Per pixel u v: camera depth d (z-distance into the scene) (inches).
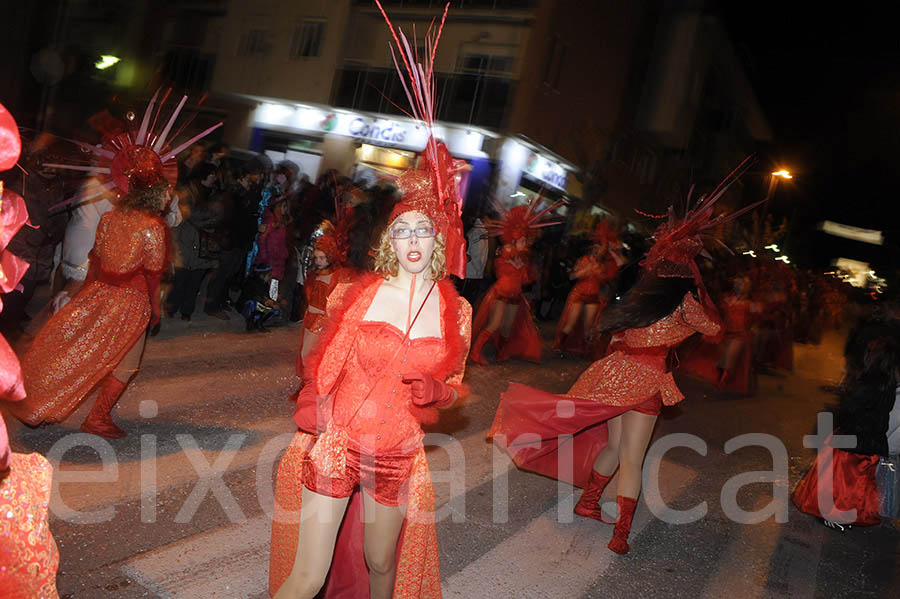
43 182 256.7
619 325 185.2
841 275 1353.3
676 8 1074.1
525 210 408.5
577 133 927.0
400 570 120.7
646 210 1131.9
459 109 810.8
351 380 117.1
